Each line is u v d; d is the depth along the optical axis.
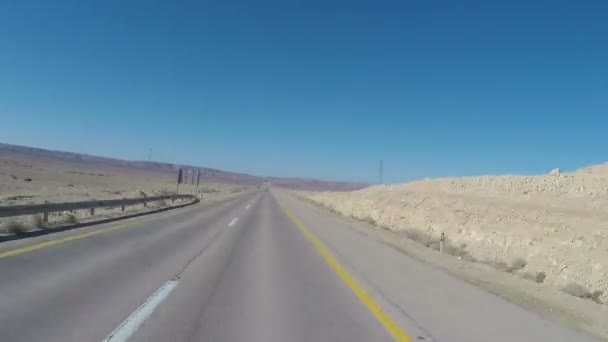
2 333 5.59
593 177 38.78
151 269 10.48
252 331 6.17
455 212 29.55
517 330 6.62
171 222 23.58
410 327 6.61
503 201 33.28
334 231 22.80
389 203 42.56
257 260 12.72
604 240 17.66
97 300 7.39
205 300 7.79
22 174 63.22
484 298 8.68
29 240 13.66
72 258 11.18
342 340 5.96
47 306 6.86
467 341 6.04
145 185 89.94
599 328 7.33
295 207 49.41
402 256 14.48
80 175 88.38
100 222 20.70
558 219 23.27
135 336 5.72
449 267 13.20
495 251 20.59
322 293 8.76
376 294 8.77
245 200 62.19
